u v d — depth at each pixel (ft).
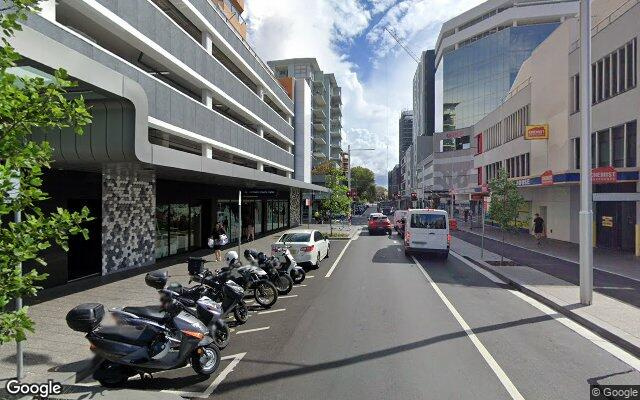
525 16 255.50
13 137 10.36
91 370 17.71
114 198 42.11
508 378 17.60
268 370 18.60
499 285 39.01
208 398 15.97
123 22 41.50
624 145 61.46
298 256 46.68
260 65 94.68
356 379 17.51
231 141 70.49
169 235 54.85
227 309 25.08
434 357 20.03
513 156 108.47
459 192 169.78
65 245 10.93
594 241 70.18
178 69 54.19
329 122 261.24
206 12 63.31
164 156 32.78
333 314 28.25
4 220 22.59
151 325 17.38
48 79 21.22
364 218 214.69
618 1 67.15
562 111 79.51
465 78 282.97
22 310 10.12
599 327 24.06
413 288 37.22
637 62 58.18
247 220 86.22
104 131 27.63
